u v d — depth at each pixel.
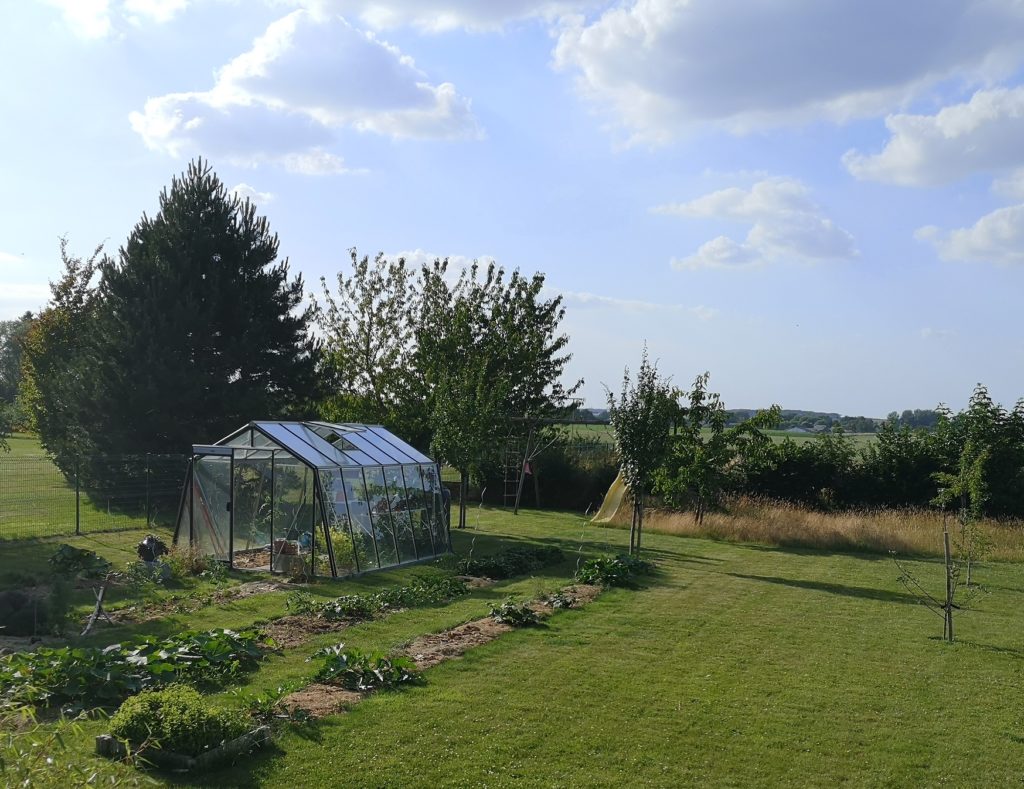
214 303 28.48
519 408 35.53
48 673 8.58
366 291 35.22
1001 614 15.20
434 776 7.04
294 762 7.17
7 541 20.52
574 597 15.34
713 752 7.90
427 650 11.12
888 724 8.89
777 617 14.22
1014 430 29.75
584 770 7.34
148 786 6.57
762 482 32.50
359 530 18.50
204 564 17.16
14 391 63.59
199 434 27.50
